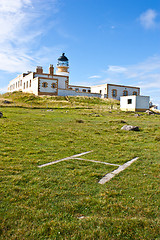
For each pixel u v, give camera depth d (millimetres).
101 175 7762
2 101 43875
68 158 9898
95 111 39344
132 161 9734
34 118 23109
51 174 7684
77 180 7234
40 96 56531
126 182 7207
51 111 34250
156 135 17156
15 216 5004
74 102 53344
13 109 34000
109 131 18438
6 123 17859
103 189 6629
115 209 5465
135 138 15562
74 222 4875
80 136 15500
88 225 4754
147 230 4656
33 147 11547
